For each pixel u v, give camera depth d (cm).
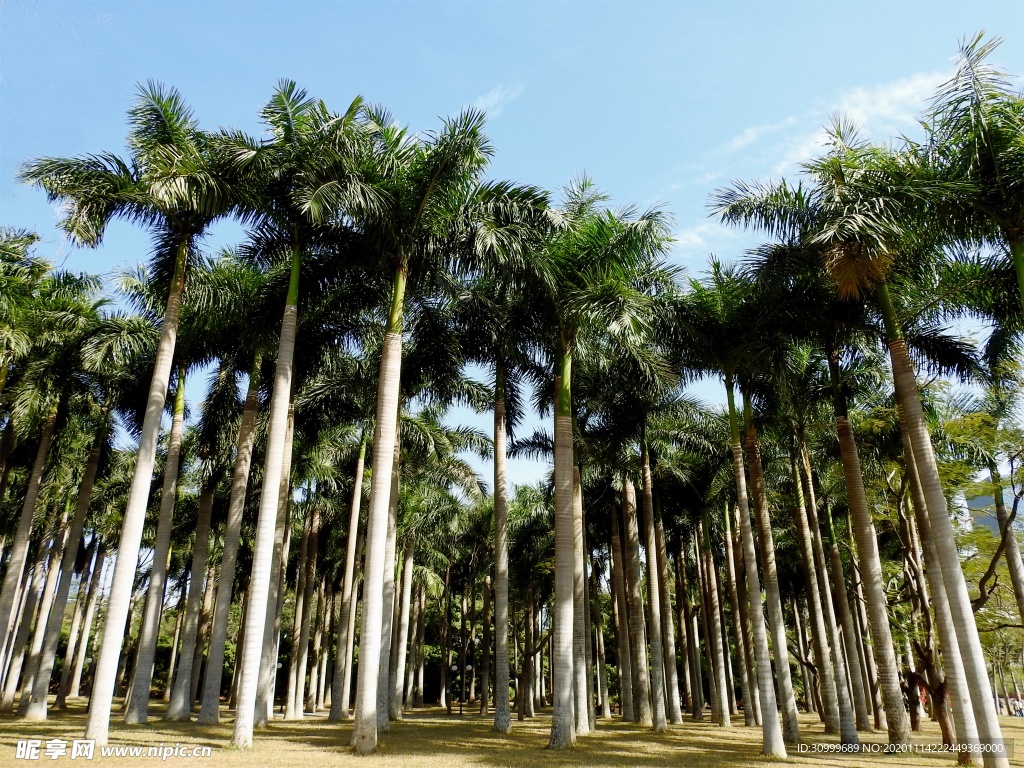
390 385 1481
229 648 4984
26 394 1875
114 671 1259
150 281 1672
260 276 1922
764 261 1477
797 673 4378
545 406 2227
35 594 2723
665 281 1734
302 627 2897
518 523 3394
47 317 1898
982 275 1425
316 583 3975
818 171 1302
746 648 2700
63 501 2941
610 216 1716
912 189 1190
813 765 1353
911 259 1423
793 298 1566
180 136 1455
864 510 1617
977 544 1994
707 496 2742
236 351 2083
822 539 2941
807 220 1434
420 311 1894
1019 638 3173
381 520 1388
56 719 2228
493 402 2306
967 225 1229
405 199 1515
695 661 3244
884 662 1571
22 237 1911
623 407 2236
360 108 1536
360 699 1339
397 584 3484
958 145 1205
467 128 1474
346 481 2950
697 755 1509
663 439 2520
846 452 1644
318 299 1738
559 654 1564
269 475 1416
